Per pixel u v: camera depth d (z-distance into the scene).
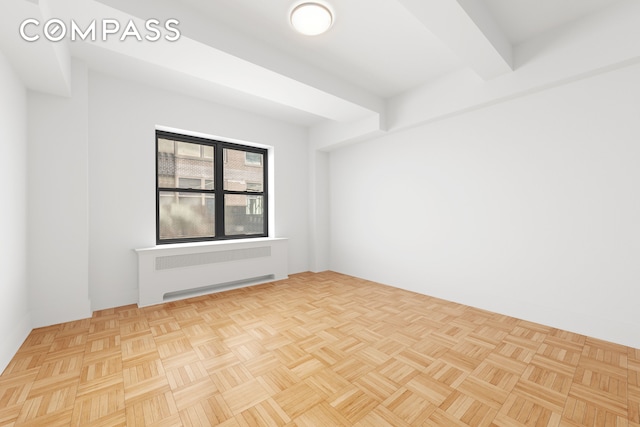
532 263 2.92
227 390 1.79
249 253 4.37
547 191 2.81
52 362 2.11
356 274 4.94
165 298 3.67
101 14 1.93
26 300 2.62
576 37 2.46
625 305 2.40
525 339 2.50
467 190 3.43
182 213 4.17
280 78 2.93
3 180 2.12
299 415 1.56
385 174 4.42
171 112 3.79
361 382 1.87
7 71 2.20
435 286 3.79
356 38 2.69
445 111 3.43
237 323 2.88
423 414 1.57
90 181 3.21
